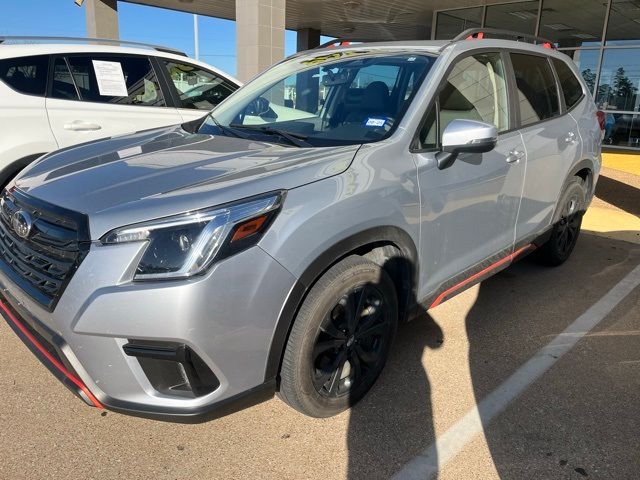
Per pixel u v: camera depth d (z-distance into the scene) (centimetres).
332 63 339
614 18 1284
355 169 237
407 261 264
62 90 473
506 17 1455
